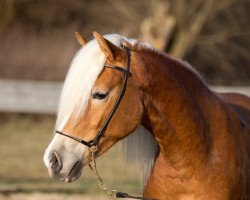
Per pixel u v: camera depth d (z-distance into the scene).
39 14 34.38
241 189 7.81
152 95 7.47
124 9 32.97
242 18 33.69
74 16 34.84
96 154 7.18
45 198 15.04
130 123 7.29
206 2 32.62
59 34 32.41
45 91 23.39
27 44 30.70
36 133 26.19
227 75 33.50
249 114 9.05
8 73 28.81
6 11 33.88
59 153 6.98
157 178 7.77
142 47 7.66
